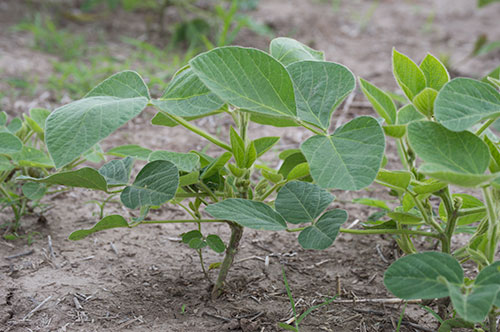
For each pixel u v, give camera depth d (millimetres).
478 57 5070
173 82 1484
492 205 1384
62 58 4633
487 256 1427
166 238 2361
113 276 2064
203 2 6316
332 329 1773
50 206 2594
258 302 1917
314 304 1912
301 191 1604
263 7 6418
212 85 1300
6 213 2488
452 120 1241
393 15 6402
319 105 1413
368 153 1254
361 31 5766
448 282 1194
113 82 1491
